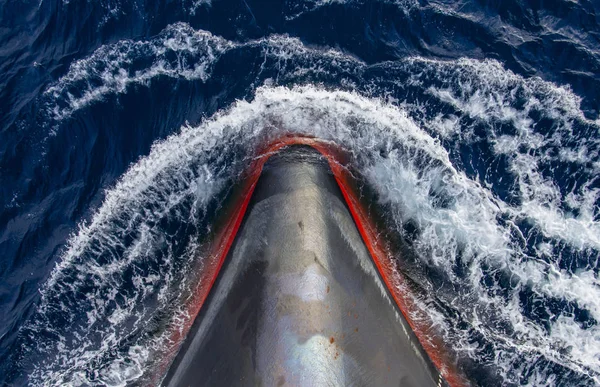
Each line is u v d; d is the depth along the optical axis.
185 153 21.92
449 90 24.52
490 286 18.73
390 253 17.50
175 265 18.62
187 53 25.70
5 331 18.94
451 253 19.00
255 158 20.42
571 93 24.77
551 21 27.66
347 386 11.88
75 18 27.50
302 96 23.56
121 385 15.93
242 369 12.42
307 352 12.05
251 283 13.78
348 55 25.62
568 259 20.00
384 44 26.25
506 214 20.98
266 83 24.31
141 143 23.19
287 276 13.41
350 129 21.58
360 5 27.44
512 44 26.55
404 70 25.17
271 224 14.89
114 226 20.73
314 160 17.12
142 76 25.14
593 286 19.28
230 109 23.30
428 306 16.92
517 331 17.69
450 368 15.39
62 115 24.33
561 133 23.39
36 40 27.22
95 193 22.14
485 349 16.72
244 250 14.82
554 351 17.48
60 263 20.41
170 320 16.75
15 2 28.56
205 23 26.80
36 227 21.59
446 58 25.92
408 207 19.42
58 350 18.14
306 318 12.58
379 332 13.29
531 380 16.73
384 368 12.67
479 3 28.16
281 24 26.70
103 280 19.30
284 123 21.91
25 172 23.05
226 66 25.11
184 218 19.70
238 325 13.18
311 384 11.61
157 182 21.44
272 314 12.85
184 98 24.20
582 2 28.39
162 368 15.37
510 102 24.27
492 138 23.03
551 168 22.41
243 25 26.64
